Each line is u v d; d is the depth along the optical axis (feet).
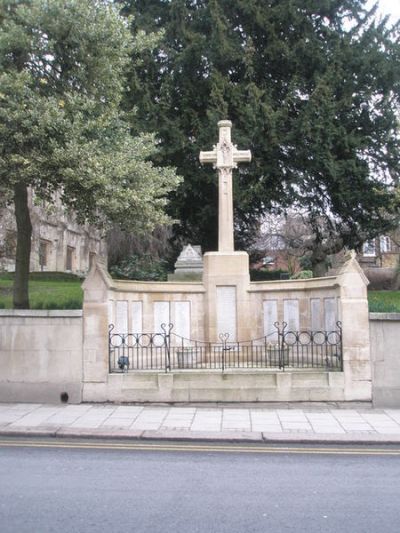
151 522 15.97
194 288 44.39
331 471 21.33
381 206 71.51
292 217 116.26
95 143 37.14
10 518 16.17
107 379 34.71
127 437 26.66
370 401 34.09
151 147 43.34
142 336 41.16
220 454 23.95
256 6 71.36
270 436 26.43
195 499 17.98
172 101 73.46
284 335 39.04
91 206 39.50
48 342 35.24
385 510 17.02
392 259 136.26
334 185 71.41
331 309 39.06
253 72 71.00
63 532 15.19
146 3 77.41
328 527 15.65
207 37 73.51
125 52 41.98
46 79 40.50
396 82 71.36
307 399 34.12
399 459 23.22
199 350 42.55
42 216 127.34
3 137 36.35
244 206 69.21
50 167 37.22
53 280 99.14
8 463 22.25
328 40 73.26
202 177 69.15
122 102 67.92
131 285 41.27
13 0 38.45
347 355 34.53
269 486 19.43
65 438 26.84
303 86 71.26
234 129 67.56
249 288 44.34
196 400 34.14
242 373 34.35
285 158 71.72
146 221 40.70
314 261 82.84
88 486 19.26
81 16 38.32
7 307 49.85
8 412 31.86
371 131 72.23
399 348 34.55
